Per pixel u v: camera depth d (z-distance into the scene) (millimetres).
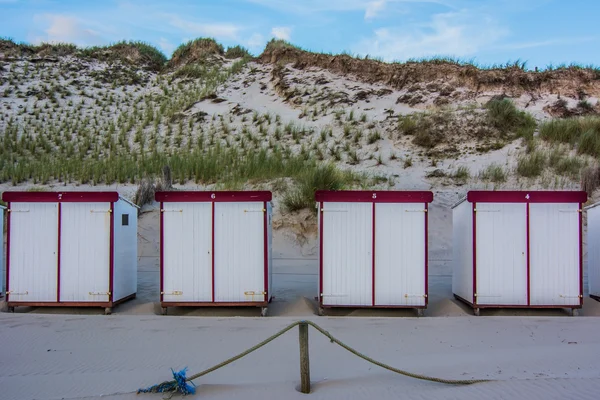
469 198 9453
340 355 7043
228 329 8375
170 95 31172
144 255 14781
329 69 29797
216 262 9391
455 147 20484
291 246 15203
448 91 25531
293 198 16375
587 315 9594
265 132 23516
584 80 25312
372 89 27094
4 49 36750
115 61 37125
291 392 5676
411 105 25062
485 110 22406
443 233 15367
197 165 19391
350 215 9391
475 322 8820
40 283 9562
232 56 37250
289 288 11578
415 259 9328
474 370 6277
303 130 23141
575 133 19828
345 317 9234
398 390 5668
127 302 10328
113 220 9570
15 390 5789
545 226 9406
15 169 20109
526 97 24812
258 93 29047
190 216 9438
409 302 9281
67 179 19531
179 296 9375
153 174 19328
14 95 30109
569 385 5609
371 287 9328
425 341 7684
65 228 9578
